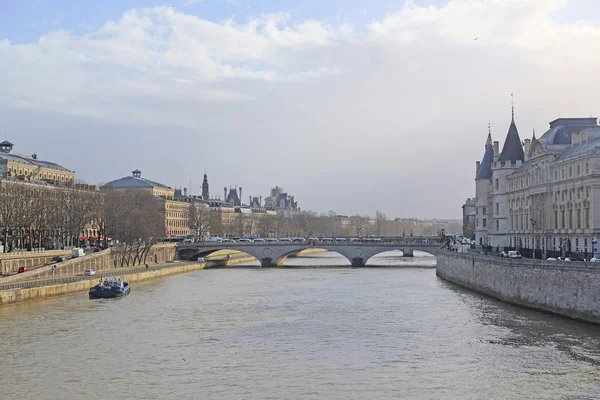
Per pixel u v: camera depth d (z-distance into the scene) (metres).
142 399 82.38
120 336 118.81
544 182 196.12
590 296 120.19
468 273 188.12
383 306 153.12
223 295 178.88
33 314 143.00
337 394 83.44
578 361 95.94
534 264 140.88
